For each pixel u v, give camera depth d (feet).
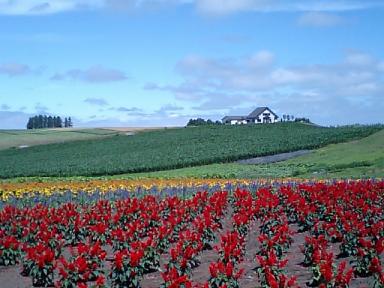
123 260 41.37
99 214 65.10
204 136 298.56
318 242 46.60
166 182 121.90
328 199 64.49
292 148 231.09
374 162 159.74
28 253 46.29
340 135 259.39
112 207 83.41
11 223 62.08
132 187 105.91
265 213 65.10
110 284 42.73
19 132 394.52
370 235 51.52
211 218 59.77
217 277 38.47
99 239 57.98
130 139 314.55
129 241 52.47
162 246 52.65
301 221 62.69
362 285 40.14
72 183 121.60
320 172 150.61
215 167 193.88
